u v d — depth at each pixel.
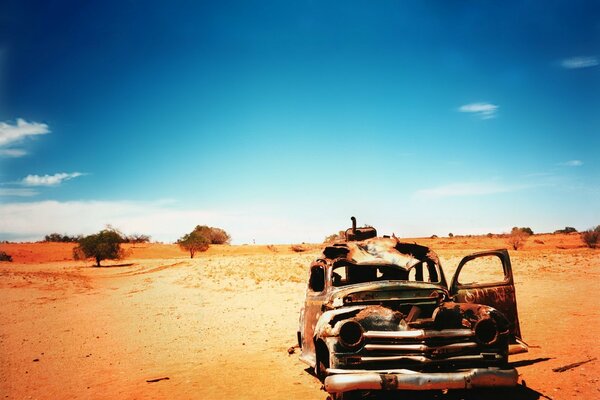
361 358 4.91
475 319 5.16
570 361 6.74
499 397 5.43
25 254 63.91
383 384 4.60
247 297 18.14
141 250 67.19
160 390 6.62
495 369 4.75
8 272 30.27
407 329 5.11
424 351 4.87
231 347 9.77
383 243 6.88
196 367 8.04
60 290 22.72
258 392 6.29
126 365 8.48
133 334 11.80
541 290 15.51
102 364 8.62
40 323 13.77
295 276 22.80
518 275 19.86
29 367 8.49
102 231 41.81
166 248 69.94
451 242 59.47
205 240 54.69
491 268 22.33
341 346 4.98
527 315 11.10
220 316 14.34
